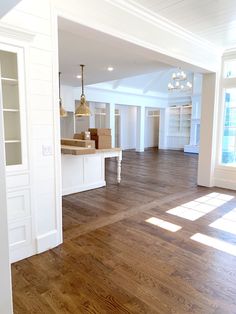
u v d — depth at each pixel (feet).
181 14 10.65
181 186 17.71
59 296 6.31
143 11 10.18
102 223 11.05
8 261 2.95
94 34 9.23
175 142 43.27
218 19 11.17
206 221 11.26
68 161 15.33
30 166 7.84
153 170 23.99
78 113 19.89
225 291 6.55
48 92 8.11
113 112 32.81
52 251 8.55
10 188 7.48
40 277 7.08
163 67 18.93
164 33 11.54
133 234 9.94
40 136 8.06
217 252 8.56
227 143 17.20
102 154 17.29
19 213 7.77
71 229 10.39
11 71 7.76
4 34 6.84
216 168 17.34
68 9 8.04
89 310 5.84
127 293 6.44
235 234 9.95
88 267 7.61
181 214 12.13
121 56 15.94
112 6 9.18
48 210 8.57
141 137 38.75
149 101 38.86
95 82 25.46
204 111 17.08
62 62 17.46
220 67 16.34
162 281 6.95
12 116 8.01
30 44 7.44
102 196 15.21
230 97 16.79
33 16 7.41
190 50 13.42
